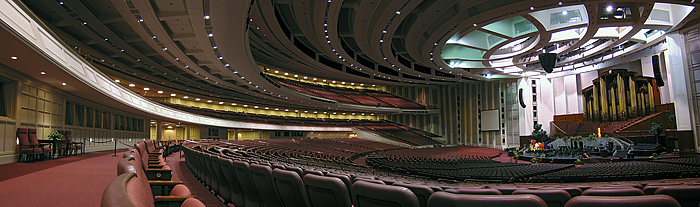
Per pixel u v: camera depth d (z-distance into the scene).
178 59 17.81
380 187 1.87
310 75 37.66
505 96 39.59
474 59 29.53
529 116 37.28
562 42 26.91
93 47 17.53
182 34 14.13
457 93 43.72
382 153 32.03
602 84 32.59
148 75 22.28
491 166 19.20
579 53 30.53
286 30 21.58
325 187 2.39
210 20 12.16
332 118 43.78
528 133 37.06
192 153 7.56
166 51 16.36
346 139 38.06
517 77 38.22
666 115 27.53
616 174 11.02
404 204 1.75
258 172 3.34
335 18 18.05
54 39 9.30
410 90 46.81
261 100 33.28
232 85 25.50
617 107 31.47
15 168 8.03
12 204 4.11
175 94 28.48
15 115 10.32
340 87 45.09
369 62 32.97
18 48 7.91
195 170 7.31
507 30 22.62
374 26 20.03
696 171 11.45
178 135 28.97
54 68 9.67
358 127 42.09
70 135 13.55
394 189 1.80
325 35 20.80
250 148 13.40
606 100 32.25
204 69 20.17
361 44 24.22
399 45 27.20
